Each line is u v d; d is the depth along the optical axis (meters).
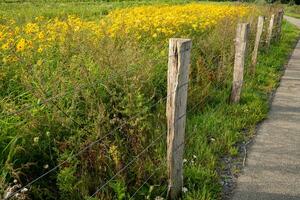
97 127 3.85
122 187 3.47
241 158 4.70
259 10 17.02
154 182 3.74
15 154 3.60
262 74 8.77
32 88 4.18
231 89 6.64
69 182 3.31
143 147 4.04
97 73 4.88
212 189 3.89
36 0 23.78
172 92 3.38
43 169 3.70
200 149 4.55
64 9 16.61
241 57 6.31
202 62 6.73
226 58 7.47
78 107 4.37
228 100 6.57
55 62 5.41
